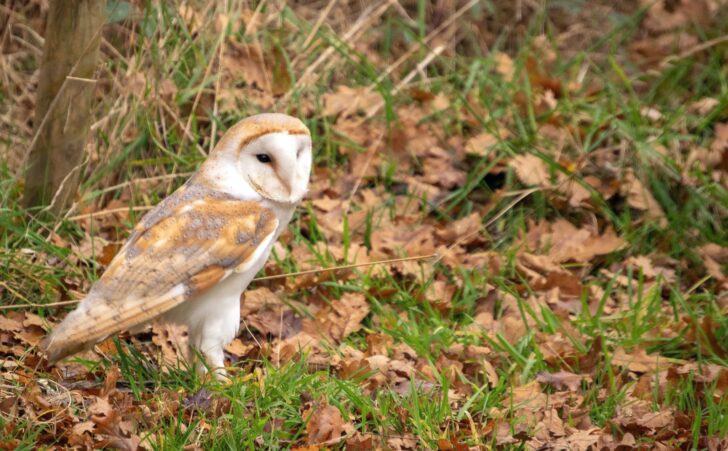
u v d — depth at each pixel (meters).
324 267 10.90
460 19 14.99
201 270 8.42
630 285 10.84
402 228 11.72
